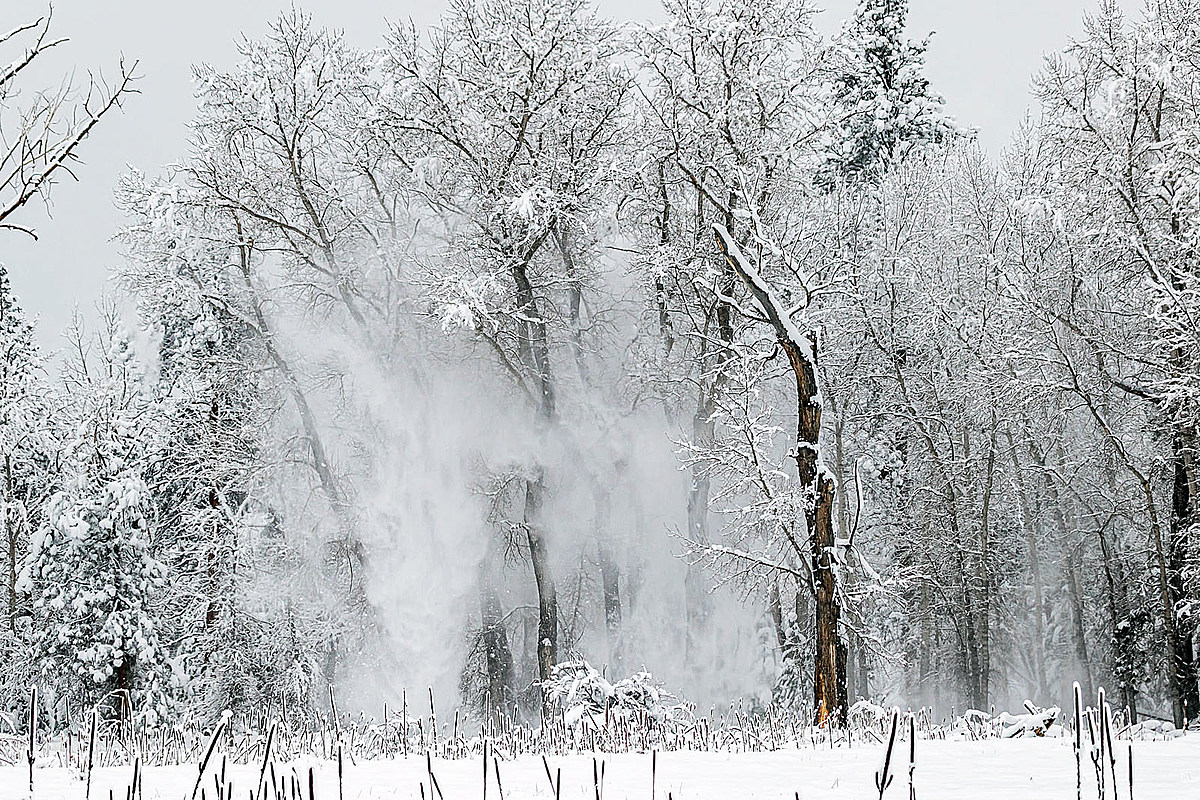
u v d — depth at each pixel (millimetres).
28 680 23969
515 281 31312
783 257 20562
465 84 31719
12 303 31594
